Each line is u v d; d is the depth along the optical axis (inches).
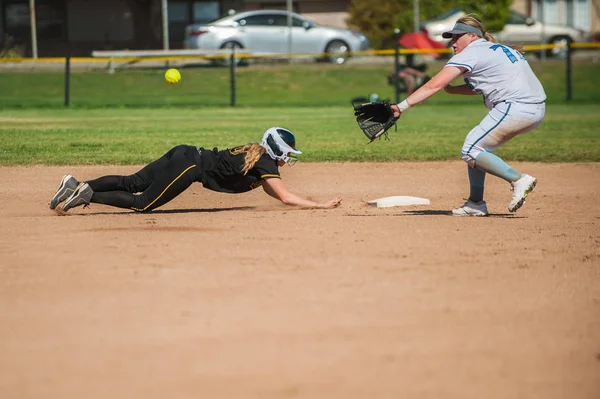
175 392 361.4
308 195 1021.2
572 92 3068.4
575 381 378.0
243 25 3326.8
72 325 451.2
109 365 392.8
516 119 783.1
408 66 2854.3
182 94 2982.3
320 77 3179.1
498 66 786.8
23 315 469.1
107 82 3115.2
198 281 542.6
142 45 3762.3
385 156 1406.3
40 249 645.3
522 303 497.7
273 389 364.5
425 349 415.8
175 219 801.6
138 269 576.1
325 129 1876.2
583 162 1349.7
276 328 445.1
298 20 3376.0
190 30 3304.6
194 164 812.0
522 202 791.1
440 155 1419.8
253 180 831.1
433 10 3727.9
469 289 528.4
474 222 794.2
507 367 393.7
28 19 3730.3
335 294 512.1
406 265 592.7
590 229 757.3
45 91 2999.5
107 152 1406.3
